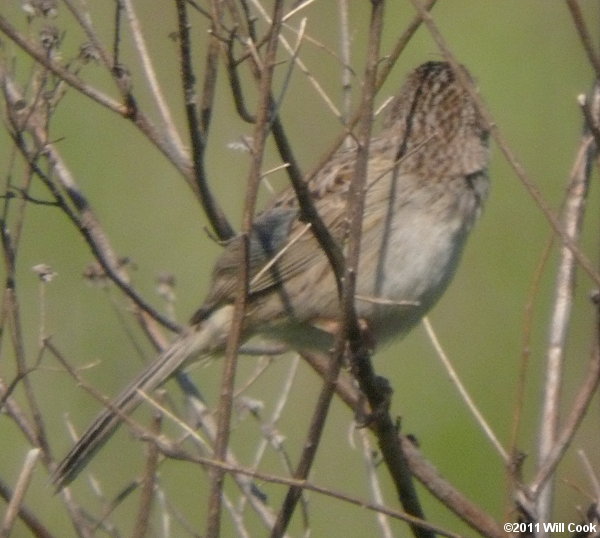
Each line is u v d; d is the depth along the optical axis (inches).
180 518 378.3
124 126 725.9
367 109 292.2
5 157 624.7
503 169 767.7
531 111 804.6
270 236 390.3
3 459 549.3
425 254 385.7
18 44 345.4
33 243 666.8
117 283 384.2
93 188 711.1
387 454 335.0
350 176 386.9
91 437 370.0
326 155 343.0
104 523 362.0
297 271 388.2
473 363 673.6
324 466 548.4
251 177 296.5
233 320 302.4
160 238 689.6
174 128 378.3
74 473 363.6
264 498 365.4
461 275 714.8
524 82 821.2
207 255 681.0
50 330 576.4
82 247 666.2
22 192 341.4
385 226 384.2
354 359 326.0
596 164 294.2
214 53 354.6
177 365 387.9
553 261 716.7
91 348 567.2
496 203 751.1
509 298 701.9
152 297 661.9
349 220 300.4
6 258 333.4
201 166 362.0
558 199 746.8
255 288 391.5
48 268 347.3
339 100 652.1
